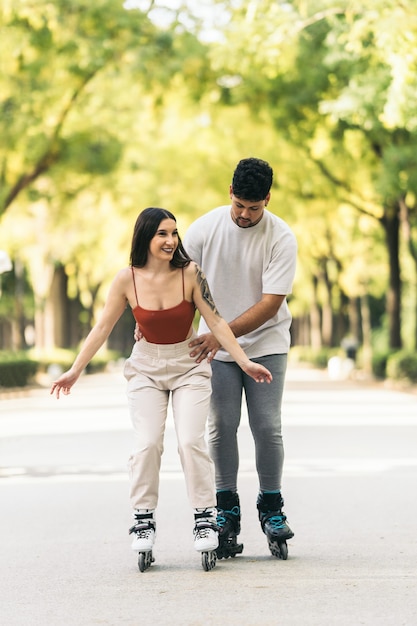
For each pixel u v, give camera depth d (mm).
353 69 28875
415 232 46938
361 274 54625
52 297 57094
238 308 8133
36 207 48281
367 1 23297
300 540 8891
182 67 33031
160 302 7629
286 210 42156
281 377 8102
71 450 17266
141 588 7105
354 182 41438
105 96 36375
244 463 14648
